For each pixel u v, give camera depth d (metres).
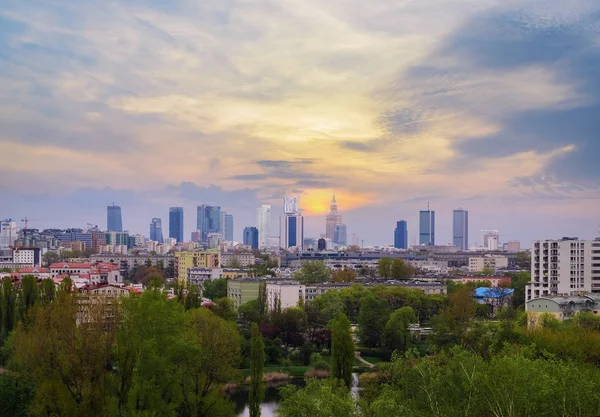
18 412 146.50
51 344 144.25
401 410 125.31
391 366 162.12
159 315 149.62
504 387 125.12
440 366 152.50
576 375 129.50
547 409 122.69
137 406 138.88
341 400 129.12
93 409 142.50
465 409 126.38
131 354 146.12
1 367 192.75
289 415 129.62
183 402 157.75
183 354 150.38
